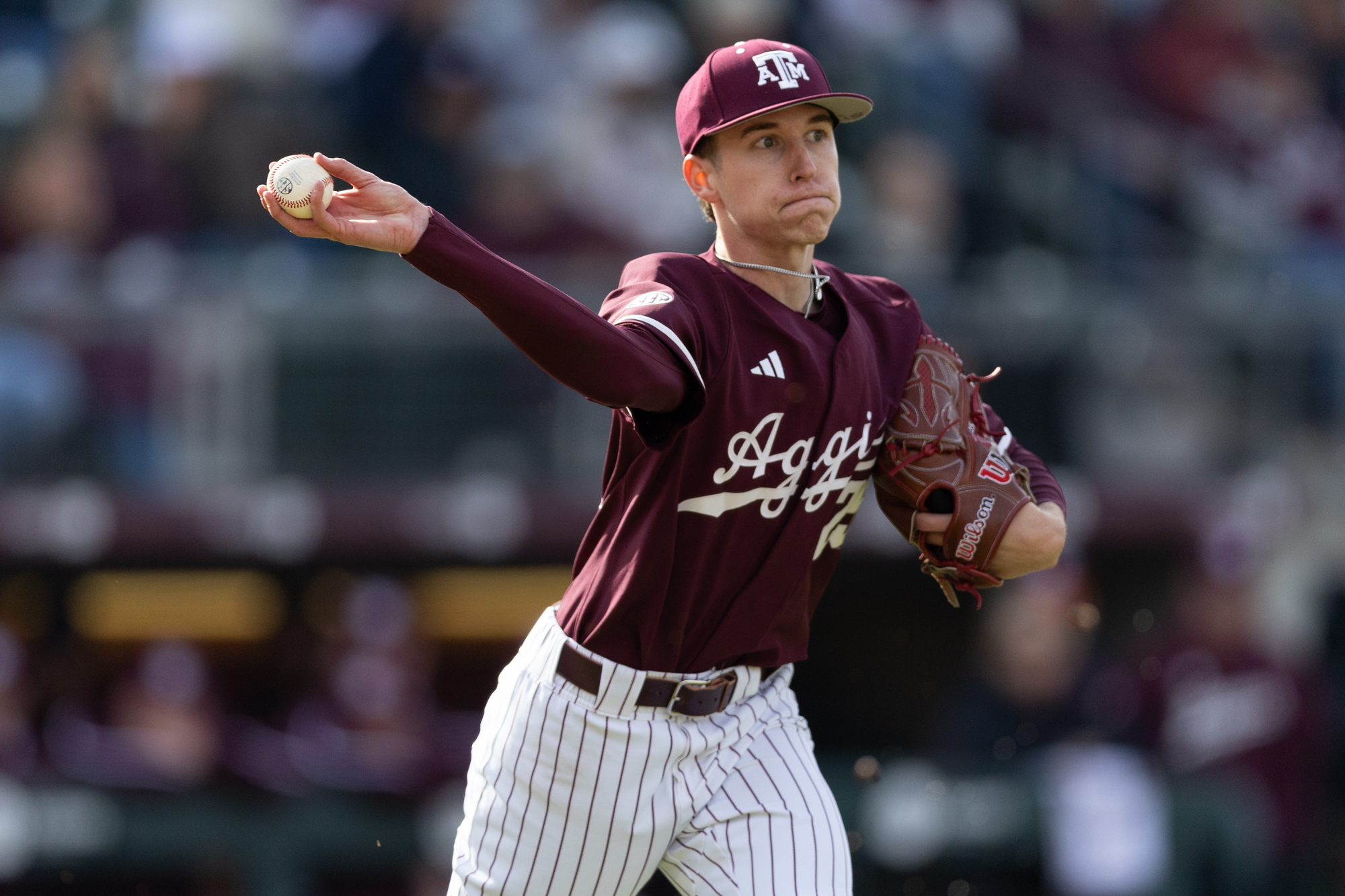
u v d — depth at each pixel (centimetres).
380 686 2520
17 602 2662
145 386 2438
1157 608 2747
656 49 3116
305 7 3097
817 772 1051
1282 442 2738
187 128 2820
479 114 2962
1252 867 2538
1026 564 1042
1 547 2395
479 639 2775
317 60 3002
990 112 3262
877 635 2925
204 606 2719
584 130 2966
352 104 2952
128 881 2464
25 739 2506
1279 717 2627
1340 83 3847
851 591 2909
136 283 2505
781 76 938
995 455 1050
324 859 2480
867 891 2534
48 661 2666
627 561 978
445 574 2723
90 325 2434
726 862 1009
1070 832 2519
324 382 2469
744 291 959
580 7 3150
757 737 1042
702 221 3005
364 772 2488
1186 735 2617
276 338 2459
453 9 3038
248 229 2762
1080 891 2516
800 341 961
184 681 2511
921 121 3112
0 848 2416
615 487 988
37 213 2720
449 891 1063
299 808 2475
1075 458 2662
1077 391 2675
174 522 2422
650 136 3039
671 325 895
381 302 2481
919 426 1032
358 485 2464
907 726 2917
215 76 2864
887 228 2955
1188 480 2669
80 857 2431
